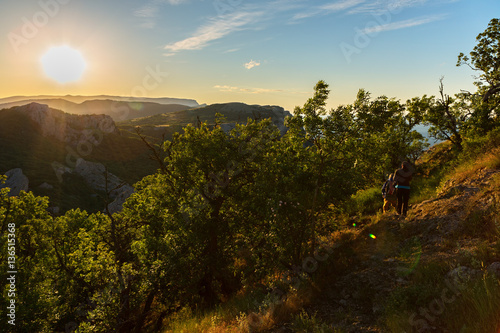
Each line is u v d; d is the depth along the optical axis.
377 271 6.70
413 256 6.59
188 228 15.56
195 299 15.25
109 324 14.30
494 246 5.31
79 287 20.03
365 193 15.38
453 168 14.55
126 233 20.02
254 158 16.14
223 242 15.92
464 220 6.84
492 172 9.03
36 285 20.56
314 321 5.66
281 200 8.72
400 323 4.59
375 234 8.88
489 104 21.89
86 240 21.89
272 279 9.19
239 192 15.47
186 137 17.09
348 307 5.93
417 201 11.15
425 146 21.34
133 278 15.34
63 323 20.45
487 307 3.93
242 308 8.48
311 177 9.45
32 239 26.03
